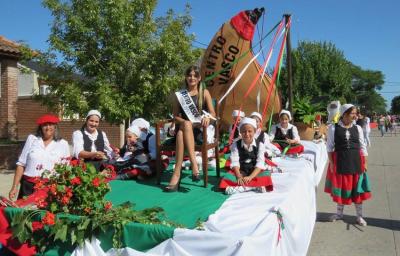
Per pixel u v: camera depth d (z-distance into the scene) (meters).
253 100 9.85
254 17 9.42
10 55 12.39
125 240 3.17
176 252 3.01
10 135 12.66
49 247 3.40
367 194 5.92
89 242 3.25
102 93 8.84
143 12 9.38
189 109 4.78
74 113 9.40
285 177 5.20
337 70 31.16
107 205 3.42
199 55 9.84
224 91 9.85
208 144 4.99
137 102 9.10
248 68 9.67
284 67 28.77
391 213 6.75
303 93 29.77
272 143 7.55
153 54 9.17
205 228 3.31
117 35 9.06
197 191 4.61
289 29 10.27
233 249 2.85
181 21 9.77
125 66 9.22
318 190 8.59
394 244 5.29
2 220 3.58
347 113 5.75
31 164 4.65
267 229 3.18
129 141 5.57
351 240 5.47
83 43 9.31
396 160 13.71
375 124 48.53
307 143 9.02
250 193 4.40
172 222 3.31
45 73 9.80
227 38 9.67
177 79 9.31
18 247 3.46
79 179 3.48
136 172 5.23
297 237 4.16
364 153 5.84
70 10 9.30
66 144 4.90
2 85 12.64
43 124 4.71
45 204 3.56
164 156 5.75
